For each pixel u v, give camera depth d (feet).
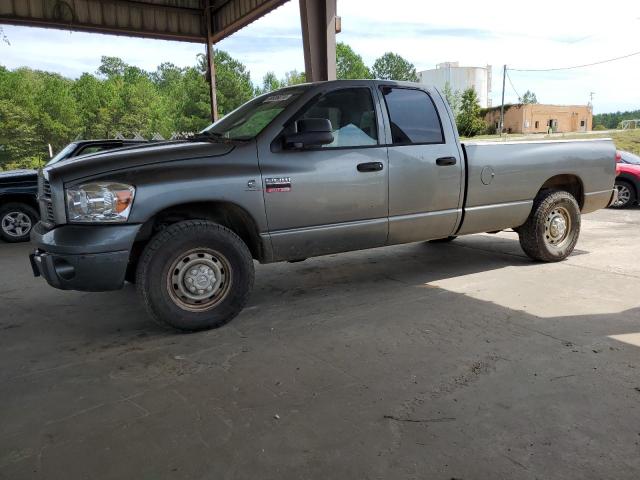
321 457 7.92
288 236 14.15
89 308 15.72
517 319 13.70
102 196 12.00
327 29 33.27
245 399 9.78
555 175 19.07
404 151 15.60
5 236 28.60
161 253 12.59
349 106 15.02
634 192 36.22
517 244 23.49
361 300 15.70
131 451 8.18
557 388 9.88
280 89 16.19
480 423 8.75
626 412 8.99
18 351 12.48
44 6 47.01
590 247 22.76
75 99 229.86
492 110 214.07
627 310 14.19
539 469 7.52
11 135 191.62
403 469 7.59
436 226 16.69
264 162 13.60
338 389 10.08
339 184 14.56
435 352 11.71
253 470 7.64
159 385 10.45
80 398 9.98
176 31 54.29
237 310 13.73
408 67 321.52
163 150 13.07
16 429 8.91
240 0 48.75
